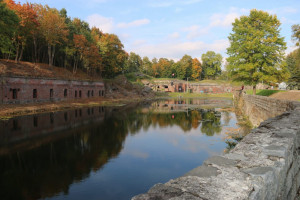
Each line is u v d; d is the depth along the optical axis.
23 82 36.09
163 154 16.81
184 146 18.84
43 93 40.91
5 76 32.59
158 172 13.38
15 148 17.17
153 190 3.26
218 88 106.75
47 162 14.60
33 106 35.28
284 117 9.48
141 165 14.50
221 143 19.44
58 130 23.41
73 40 55.84
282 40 33.50
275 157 4.62
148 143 19.86
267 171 3.85
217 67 129.38
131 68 114.62
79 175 12.73
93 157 15.86
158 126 27.81
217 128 25.58
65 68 56.75
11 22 33.66
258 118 22.36
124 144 19.38
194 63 125.94
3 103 32.31
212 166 4.20
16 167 13.59
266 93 37.84
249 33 35.09
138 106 51.53
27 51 52.28
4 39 35.84
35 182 11.65
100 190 10.95
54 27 45.59
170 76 126.75
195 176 3.73
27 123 25.38
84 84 56.12
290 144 5.71
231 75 38.66
